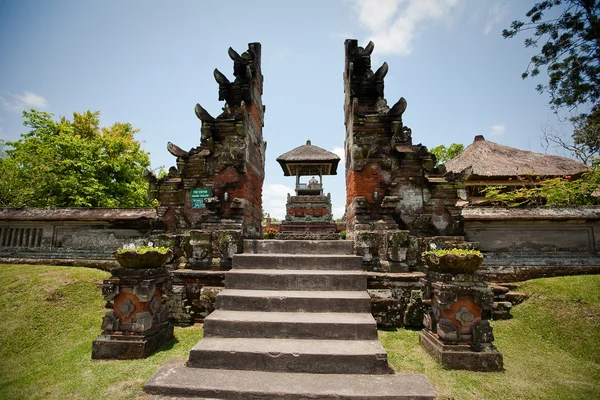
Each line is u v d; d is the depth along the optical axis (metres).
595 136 10.38
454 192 6.67
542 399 3.25
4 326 5.07
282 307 4.73
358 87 7.30
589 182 9.62
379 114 6.84
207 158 6.93
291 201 18.50
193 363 3.79
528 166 14.03
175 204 6.98
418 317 5.28
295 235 14.02
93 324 5.42
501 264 6.84
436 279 4.32
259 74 8.30
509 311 5.72
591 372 3.88
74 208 8.16
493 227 7.12
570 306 5.38
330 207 18.44
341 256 5.79
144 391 3.35
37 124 16.92
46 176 13.69
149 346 4.27
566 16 9.23
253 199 7.52
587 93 9.30
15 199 12.56
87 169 15.69
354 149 6.75
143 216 7.58
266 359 3.75
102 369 3.86
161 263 4.73
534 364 4.07
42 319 5.36
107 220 7.77
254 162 7.65
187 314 5.53
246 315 4.52
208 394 3.29
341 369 3.68
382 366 3.67
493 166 14.38
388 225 6.35
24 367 4.07
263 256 5.80
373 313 5.26
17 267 7.29
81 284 6.50
